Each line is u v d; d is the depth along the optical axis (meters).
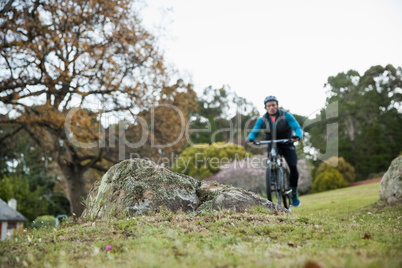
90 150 24.44
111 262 3.30
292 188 7.91
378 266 2.60
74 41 17.75
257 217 5.25
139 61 20.39
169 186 6.04
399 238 4.14
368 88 63.69
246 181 26.45
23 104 17.23
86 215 6.43
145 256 3.30
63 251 3.78
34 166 38.62
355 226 5.26
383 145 51.31
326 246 3.76
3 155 21.11
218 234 4.39
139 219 5.12
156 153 22.86
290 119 7.74
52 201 42.66
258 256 3.25
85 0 18.17
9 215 32.03
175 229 4.58
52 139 21.33
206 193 6.23
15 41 16.23
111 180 6.24
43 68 17.16
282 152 7.99
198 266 2.95
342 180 35.94
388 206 9.21
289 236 4.36
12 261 3.75
